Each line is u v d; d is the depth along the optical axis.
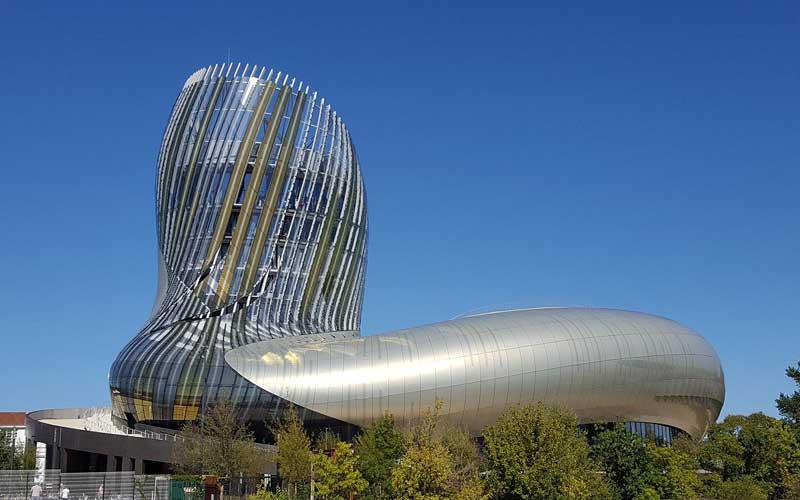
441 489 39.38
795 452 57.53
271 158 86.88
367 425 62.44
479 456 51.88
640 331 70.44
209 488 52.69
